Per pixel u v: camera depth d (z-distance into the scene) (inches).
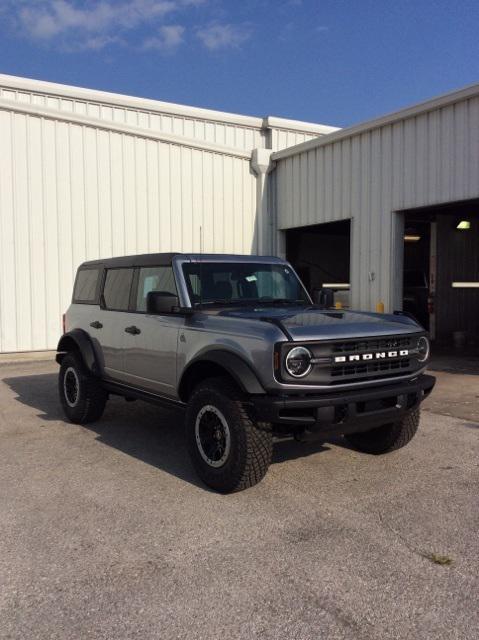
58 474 200.1
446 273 617.3
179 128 622.8
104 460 215.3
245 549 143.2
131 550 143.4
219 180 576.7
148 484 189.3
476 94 385.4
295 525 156.6
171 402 211.6
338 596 121.7
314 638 108.1
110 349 246.2
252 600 120.7
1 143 457.7
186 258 217.8
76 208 495.2
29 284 476.4
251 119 670.5
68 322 284.7
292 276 245.9
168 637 108.9
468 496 176.7
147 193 532.1
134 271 239.3
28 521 161.0
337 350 172.1
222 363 175.3
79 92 560.7
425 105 418.0
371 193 476.4
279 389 165.0
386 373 184.2
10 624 113.3
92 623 113.4
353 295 496.4
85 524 158.6
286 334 167.0
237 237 591.2
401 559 137.3
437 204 419.2
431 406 301.4
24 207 470.9
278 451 223.3
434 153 419.5
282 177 588.4
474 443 234.4
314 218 546.3
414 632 109.5
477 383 362.3
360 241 489.4
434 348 558.3
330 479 192.1
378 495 177.9
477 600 119.8
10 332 470.0
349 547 143.6
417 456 217.2
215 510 167.2
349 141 498.6
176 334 203.2
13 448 232.2
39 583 128.3
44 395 339.0
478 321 651.5
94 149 501.7
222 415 175.3
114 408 304.8
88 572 133.0
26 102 498.3
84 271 284.4
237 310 203.2
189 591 124.4
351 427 175.6
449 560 136.6
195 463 186.5
